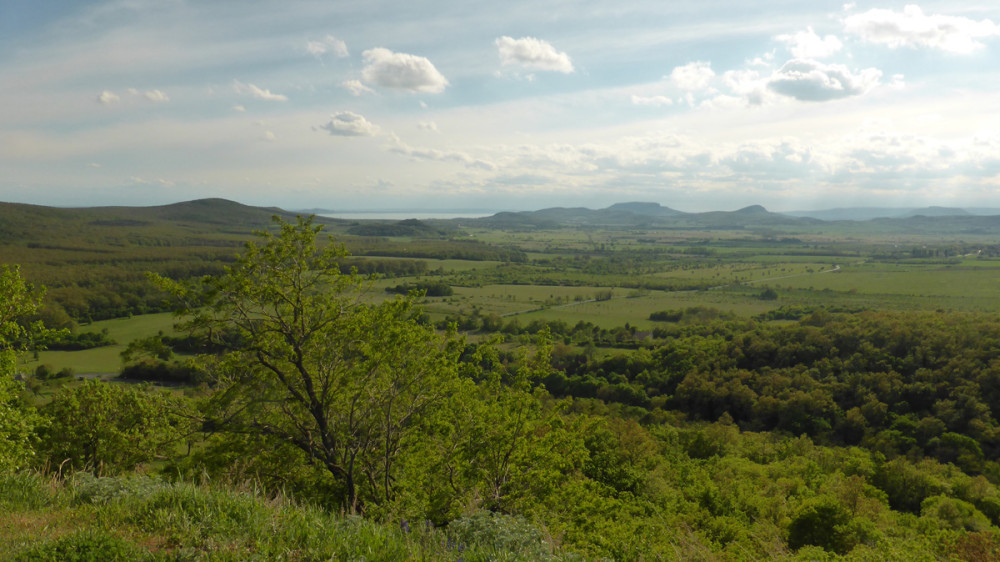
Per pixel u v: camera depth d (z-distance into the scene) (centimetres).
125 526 584
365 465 1762
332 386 1733
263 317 1675
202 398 1752
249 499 659
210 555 511
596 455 3869
